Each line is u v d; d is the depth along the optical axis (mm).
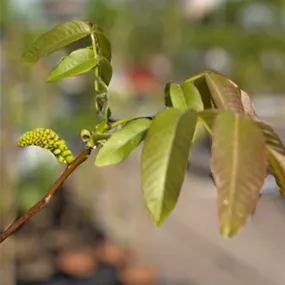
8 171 4914
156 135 919
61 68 1256
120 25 7828
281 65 9391
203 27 9367
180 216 8734
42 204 1162
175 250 7223
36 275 5488
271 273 6738
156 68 9555
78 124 5598
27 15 5605
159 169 899
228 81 1172
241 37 8961
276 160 979
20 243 5602
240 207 832
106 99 1236
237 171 852
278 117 8336
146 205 887
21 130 5293
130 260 5988
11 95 5117
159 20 9312
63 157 1197
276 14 9484
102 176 7141
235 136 881
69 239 5902
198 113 944
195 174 9688
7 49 5145
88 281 5508
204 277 6512
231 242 7676
